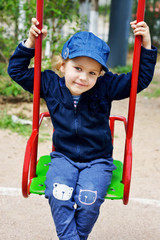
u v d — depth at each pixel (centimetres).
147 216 284
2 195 305
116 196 190
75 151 204
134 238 253
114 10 873
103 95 203
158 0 1031
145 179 357
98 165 200
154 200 309
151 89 773
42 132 475
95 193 186
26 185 184
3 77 593
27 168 183
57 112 204
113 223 271
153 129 525
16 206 289
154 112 616
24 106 552
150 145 459
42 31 191
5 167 365
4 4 557
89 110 199
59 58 209
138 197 316
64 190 186
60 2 525
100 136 203
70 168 196
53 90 205
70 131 201
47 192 188
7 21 595
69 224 184
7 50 576
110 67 902
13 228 258
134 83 192
